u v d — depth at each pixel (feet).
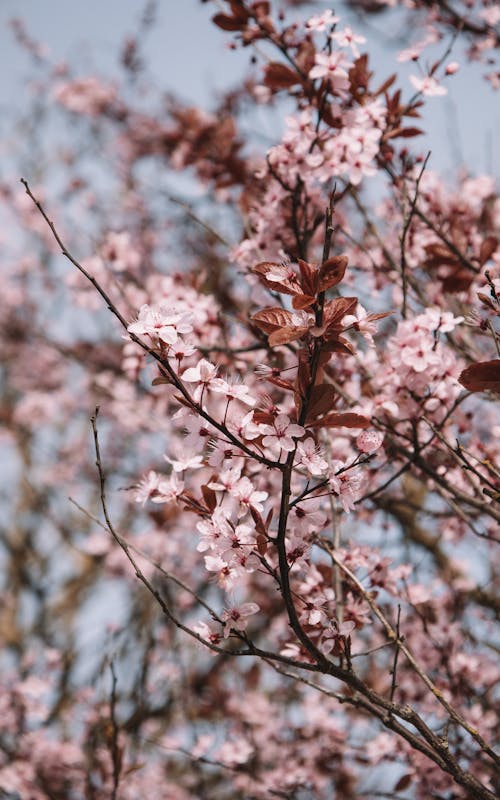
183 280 12.24
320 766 13.23
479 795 6.77
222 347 10.32
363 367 9.96
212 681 16.55
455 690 11.14
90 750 13.46
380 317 6.59
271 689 16.89
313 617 7.07
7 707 15.96
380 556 8.72
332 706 13.41
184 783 16.51
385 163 10.80
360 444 6.61
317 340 6.07
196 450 6.52
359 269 12.01
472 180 12.97
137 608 18.16
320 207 11.17
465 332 11.22
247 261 10.55
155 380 6.08
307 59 10.63
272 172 10.34
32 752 15.42
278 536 6.17
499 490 7.01
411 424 9.17
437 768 10.17
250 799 13.30
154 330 5.94
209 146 15.64
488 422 13.24
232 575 6.57
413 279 11.39
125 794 13.64
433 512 10.78
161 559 17.66
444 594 13.04
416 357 8.29
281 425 6.21
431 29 13.26
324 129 10.15
